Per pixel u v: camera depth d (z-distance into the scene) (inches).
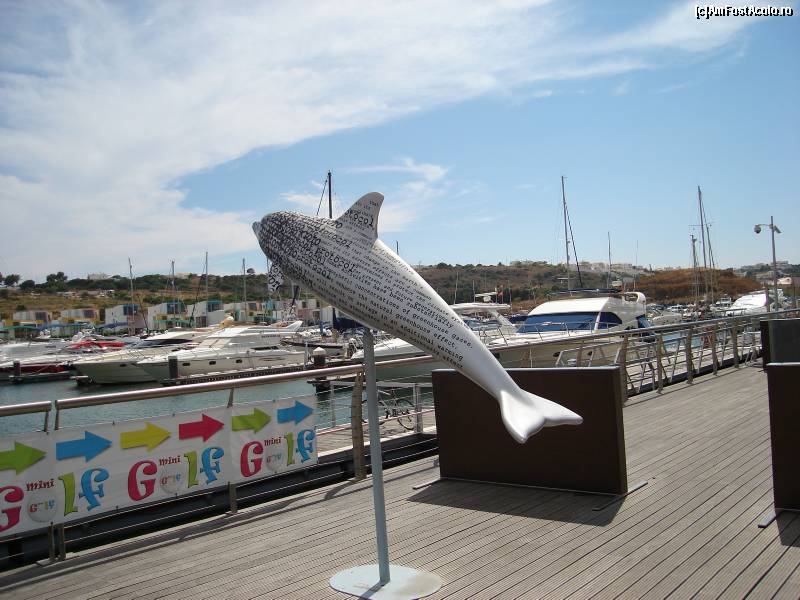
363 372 247.1
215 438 201.0
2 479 160.7
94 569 163.9
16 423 853.2
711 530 174.7
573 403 215.0
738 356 572.4
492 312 858.1
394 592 142.7
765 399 374.0
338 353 1306.6
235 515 205.2
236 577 156.5
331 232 135.6
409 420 365.4
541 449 222.1
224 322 1802.4
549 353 665.6
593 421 212.2
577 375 214.2
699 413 340.5
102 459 176.7
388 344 727.1
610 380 209.5
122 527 195.9
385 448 296.5
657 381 458.3
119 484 179.8
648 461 249.6
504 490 223.5
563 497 211.6
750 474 225.8
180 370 1208.8
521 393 118.6
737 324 553.9
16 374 1428.4
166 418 189.8
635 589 141.0
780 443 186.1
